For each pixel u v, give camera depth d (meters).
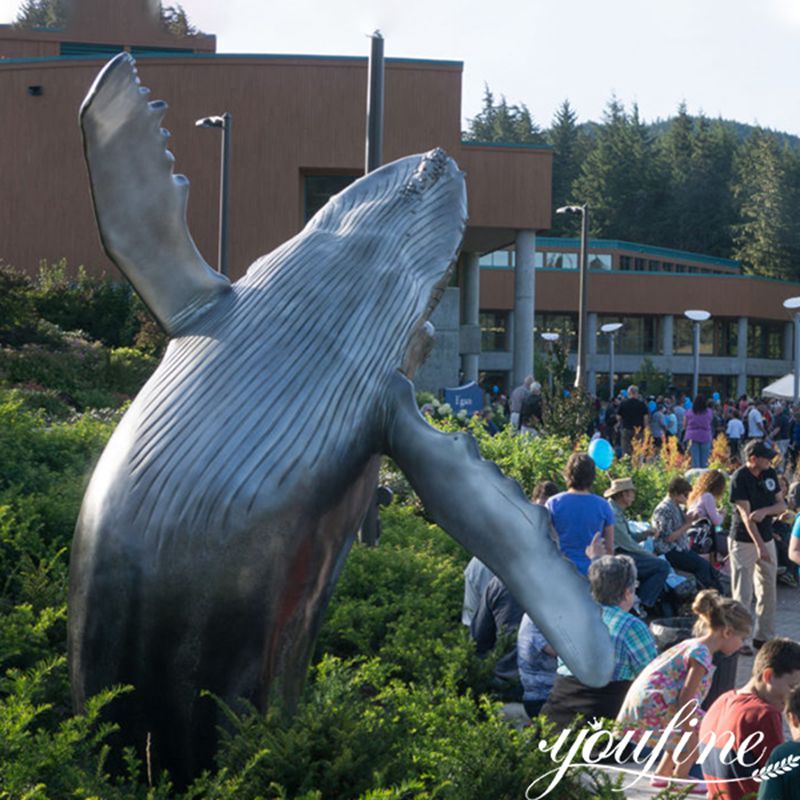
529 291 36.94
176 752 3.91
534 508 3.70
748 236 95.94
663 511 10.83
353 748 3.73
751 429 30.30
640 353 64.62
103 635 3.82
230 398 3.89
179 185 4.16
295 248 4.34
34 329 24.80
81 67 35.81
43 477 8.90
